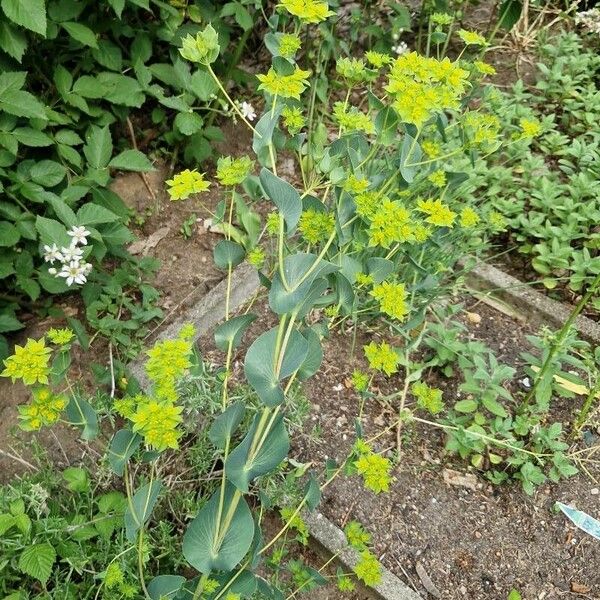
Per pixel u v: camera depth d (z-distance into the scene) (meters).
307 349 1.37
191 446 2.07
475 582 2.04
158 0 2.78
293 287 1.36
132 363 2.37
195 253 2.79
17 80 2.21
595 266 2.65
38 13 2.05
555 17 4.03
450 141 2.65
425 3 3.48
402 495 2.18
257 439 1.39
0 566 1.65
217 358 2.42
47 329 2.48
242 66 3.40
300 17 1.44
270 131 1.49
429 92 1.54
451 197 2.54
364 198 1.60
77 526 1.74
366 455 1.66
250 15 2.94
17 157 2.48
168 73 2.79
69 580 1.72
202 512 1.39
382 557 2.05
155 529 1.88
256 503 2.07
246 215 1.77
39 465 2.01
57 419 1.56
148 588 1.49
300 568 1.81
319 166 1.61
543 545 2.13
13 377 1.40
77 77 2.77
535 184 2.95
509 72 3.67
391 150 2.53
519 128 3.00
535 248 2.77
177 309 2.58
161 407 1.29
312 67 3.18
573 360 2.38
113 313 2.48
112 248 2.54
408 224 1.63
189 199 2.96
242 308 2.62
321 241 1.85
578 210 2.87
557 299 2.75
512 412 2.41
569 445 2.35
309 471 2.19
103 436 2.16
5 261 2.31
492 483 2.24
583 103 3.33
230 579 1.53
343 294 1.77
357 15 3.32
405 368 2.47
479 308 2.75
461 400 2.43
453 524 2.14
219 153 3.11
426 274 2.26
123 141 2.94
